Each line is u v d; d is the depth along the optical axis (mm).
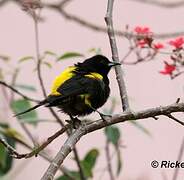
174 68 10891
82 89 11562
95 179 14359
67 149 8898
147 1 13438
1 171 13992
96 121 9516
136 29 11984
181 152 11961
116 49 10922
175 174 11922
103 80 12375
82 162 13562
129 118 9625
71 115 11867
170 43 10938
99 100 12000
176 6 13438
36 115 13297
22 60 12758
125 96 10242
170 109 9578
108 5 11266
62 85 11484
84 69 12328
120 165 13766
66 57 12664
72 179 13414
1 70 13578
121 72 10609
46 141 9383
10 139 13383
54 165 8617
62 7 12859
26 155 9180
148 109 9633
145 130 13547
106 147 13680
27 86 13586
